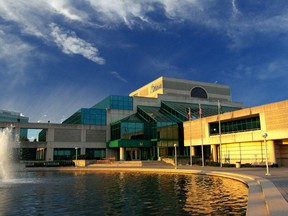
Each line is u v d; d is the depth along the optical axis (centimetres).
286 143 4131
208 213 1270
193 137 5841
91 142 6888
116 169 4403
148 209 1387
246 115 4556
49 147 6494
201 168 4141
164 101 7675
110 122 7169
